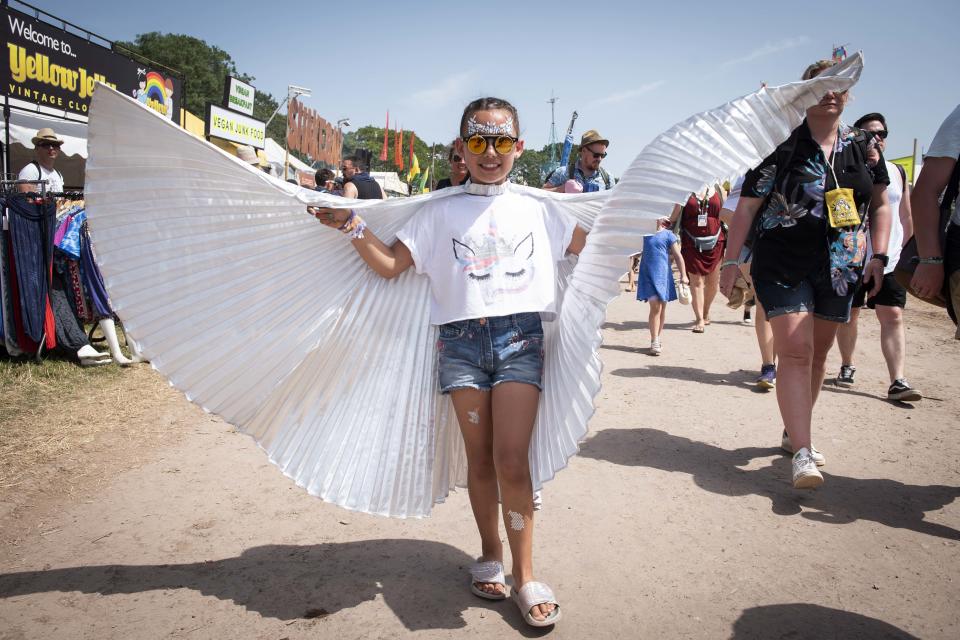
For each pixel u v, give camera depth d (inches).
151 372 241.8
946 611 103.0
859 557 119.8
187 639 94.2
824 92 103.1
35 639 93.4
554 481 153.6
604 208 96.4
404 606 103.6
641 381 250.4
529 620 96.5
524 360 98.3
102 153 97.9
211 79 3132.4
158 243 101.8
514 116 100.7
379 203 102.4
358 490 108.0
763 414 209.8
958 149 116.4
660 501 143.2
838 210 142.3
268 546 122.4
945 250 120.5
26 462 156.0
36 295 235.8
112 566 113.9
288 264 106.2
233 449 171.6
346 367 109.0
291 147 986.1
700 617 100.9
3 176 397.4
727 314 436.8
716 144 98.7
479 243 98.2
